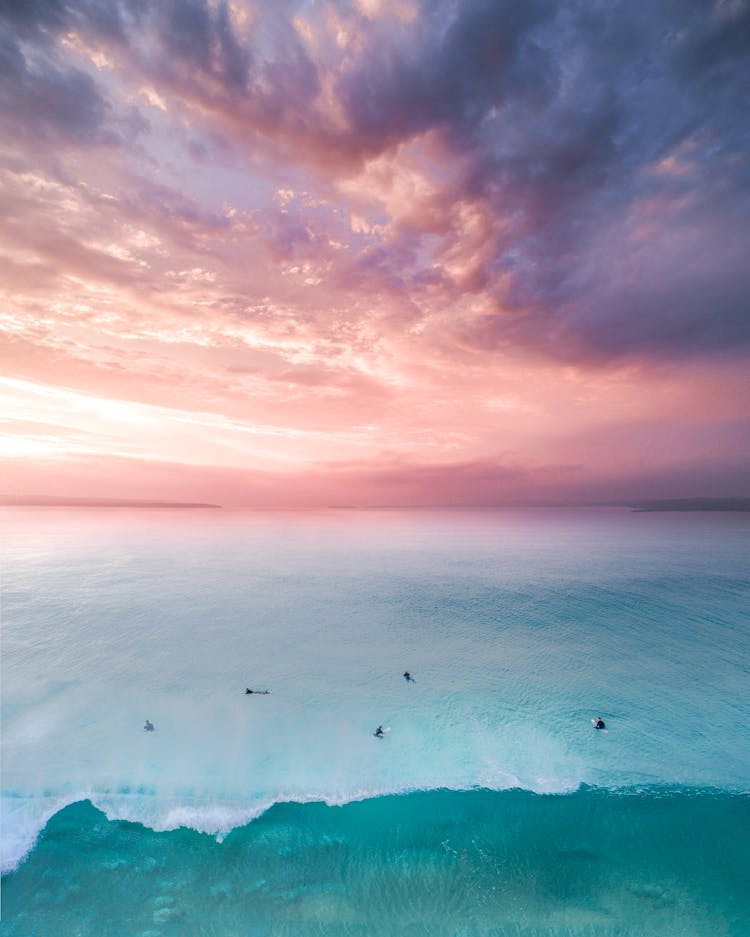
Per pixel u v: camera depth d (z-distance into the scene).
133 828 24.44
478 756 31.03
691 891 20.73
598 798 26.88
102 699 39.41
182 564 104.88
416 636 55.62
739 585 82.75
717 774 29.09
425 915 19.64
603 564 105.50
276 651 50.75
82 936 18.58
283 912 19.72
